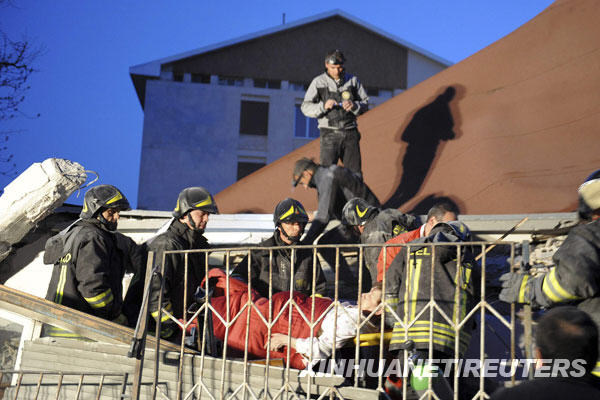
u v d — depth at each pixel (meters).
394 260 3.87
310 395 3.73
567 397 2.27
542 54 10.41
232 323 3.94
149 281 4.13
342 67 7.19
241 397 3.86
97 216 5.04
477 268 3.87
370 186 10.45
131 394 4.07
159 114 29.44
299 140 30.00
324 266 6.37
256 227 6.76
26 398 4.57
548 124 9.02
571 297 2.99
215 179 29.27
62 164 5.88
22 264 6.83
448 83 11.38
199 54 30.00
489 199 8.28
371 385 4.16
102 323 4.46
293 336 4.11
